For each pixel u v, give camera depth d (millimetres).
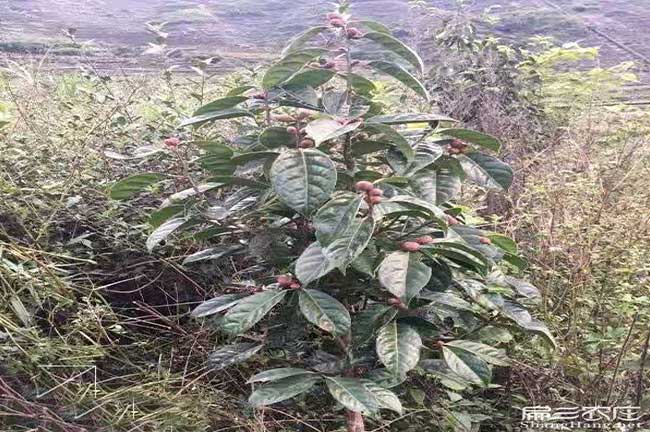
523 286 2234
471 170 1990
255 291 1963
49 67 3764
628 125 3689
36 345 2064
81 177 2656
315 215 1629
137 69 4156
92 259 2596
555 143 4113
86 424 2035
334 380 1728
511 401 2635
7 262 2131
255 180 1934
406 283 1618
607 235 2758
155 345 2535
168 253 2699
